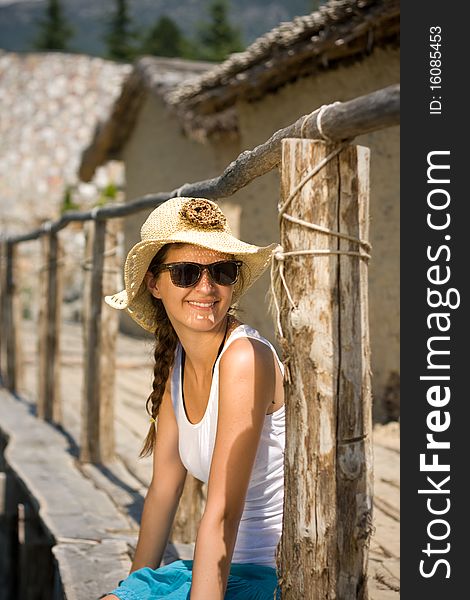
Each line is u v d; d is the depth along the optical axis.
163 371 2.65
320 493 2.07
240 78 8.02
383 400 6.46
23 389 9.34
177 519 3.89
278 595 2.34
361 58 6.79
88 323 5.68
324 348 2.05
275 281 2.14
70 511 4.50
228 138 9.88
